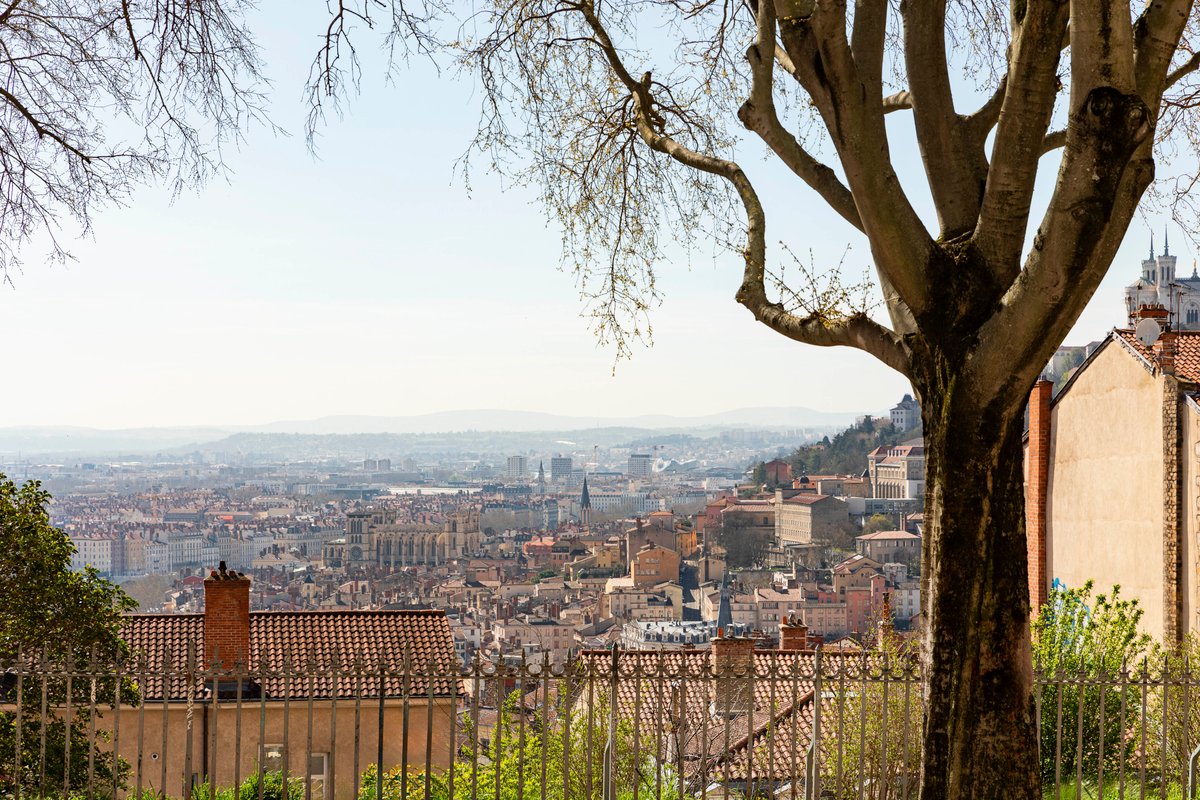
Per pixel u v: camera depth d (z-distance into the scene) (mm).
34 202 12375
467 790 14453
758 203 11383
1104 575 24797
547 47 13359
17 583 18297
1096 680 11477
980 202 10414
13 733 16344
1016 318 9195
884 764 11422
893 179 9703
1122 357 24391
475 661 10562
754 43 10922
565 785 10578
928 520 9922
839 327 10602
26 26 11898
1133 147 8508
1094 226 8633
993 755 9477
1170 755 15023
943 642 9672
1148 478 23406
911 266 9750
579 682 10789
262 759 10242
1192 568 22125
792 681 11086
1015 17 10141
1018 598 9656
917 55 10562
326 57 11531
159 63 11633
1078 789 11266
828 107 9617
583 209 13812
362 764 25906
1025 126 9508
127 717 24266
